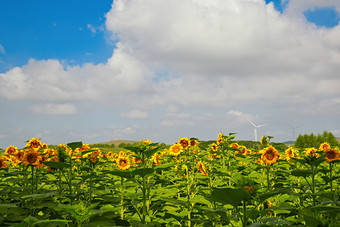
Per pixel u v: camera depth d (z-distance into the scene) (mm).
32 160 6770
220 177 8789
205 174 7477
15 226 3424
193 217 6840
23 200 6625
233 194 3307
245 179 3660
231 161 9961
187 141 9562
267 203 6395
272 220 4113
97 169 8719
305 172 5359
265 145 9992
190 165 7848
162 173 9766
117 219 5676
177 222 6637
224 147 10133
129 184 6750
